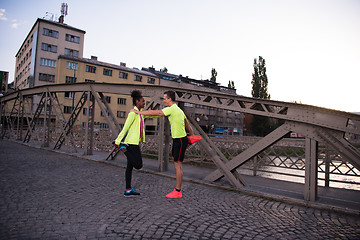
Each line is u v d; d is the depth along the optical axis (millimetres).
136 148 4352
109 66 46219
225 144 8484
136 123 4480
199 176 6281
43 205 3670
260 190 4883
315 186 4180
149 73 52344
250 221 3270
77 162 8297
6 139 18328
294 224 3205
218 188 5191
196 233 2805
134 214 3371
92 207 3631
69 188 4746
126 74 48406
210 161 8828
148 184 5320
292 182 6074
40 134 17844
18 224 2916
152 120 44000
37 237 2576
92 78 44406
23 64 50594
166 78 57375
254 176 7016
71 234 2676
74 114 10930
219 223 3150
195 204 3957
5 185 4824
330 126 3986
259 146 4855
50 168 6945
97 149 13219
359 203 4047
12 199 3928
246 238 2723
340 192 5188
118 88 8492
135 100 4633
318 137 4156
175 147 4375
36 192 4387
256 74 55625
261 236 2789
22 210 3420
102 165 7855
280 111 4633
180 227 2963
